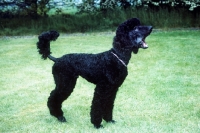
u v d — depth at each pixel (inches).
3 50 377.1
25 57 339.3
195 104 200.5
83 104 207.9
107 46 381.7
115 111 193.5
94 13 531.8
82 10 533.3
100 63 156.4
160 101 206.7
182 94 217.5
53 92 175.2
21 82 255.6
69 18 522.3
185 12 506.0
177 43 378.3
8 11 522.6
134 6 528.4
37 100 216.8
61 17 524.4
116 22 506.0
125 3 533.3
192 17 500.7
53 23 510.0
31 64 310.3
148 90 227.5
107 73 154.6
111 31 489.1
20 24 515.2
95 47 377.1
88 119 183.9
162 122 176.6
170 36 423.8
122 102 206.8
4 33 490.9
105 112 173.8
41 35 169.6
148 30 151.6
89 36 456.8
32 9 518.6
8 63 315.6
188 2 481.4
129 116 185.9
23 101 215.3
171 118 181.3
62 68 166.2
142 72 271.0
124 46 151.0
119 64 152.9
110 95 161.9
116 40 152.7
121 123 176.7
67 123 179.3
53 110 179.0
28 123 181.5
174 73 265.4
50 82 253.9
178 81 244.7
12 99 219.0
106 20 507.8
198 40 390.9
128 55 154.9
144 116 185.3
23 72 283.4
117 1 532.1
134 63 300.2
